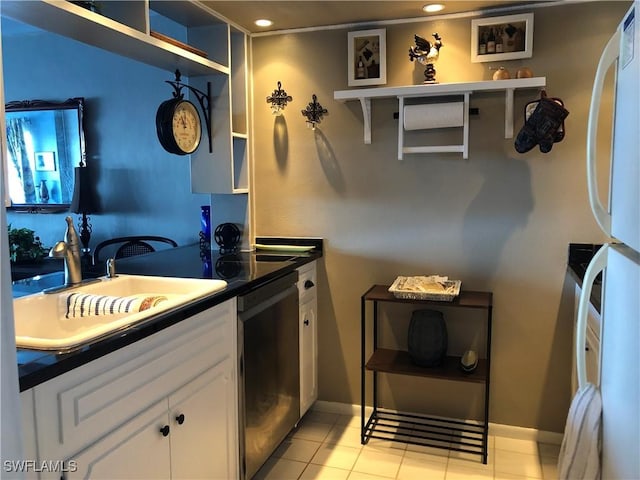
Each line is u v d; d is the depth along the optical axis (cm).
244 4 231
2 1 149
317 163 276
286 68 275
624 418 95
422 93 235
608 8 227
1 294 81
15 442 83
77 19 165
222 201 288
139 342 139
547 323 248
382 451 246
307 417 282
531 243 246
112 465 130
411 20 252
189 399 163
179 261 251
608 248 111
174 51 209
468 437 247
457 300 236
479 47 242
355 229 274
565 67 234
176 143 225
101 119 335
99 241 345
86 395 121
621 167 102
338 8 238
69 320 174
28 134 348
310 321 271
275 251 280
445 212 258
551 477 223
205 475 174
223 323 183
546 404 252
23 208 354
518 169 245
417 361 246
